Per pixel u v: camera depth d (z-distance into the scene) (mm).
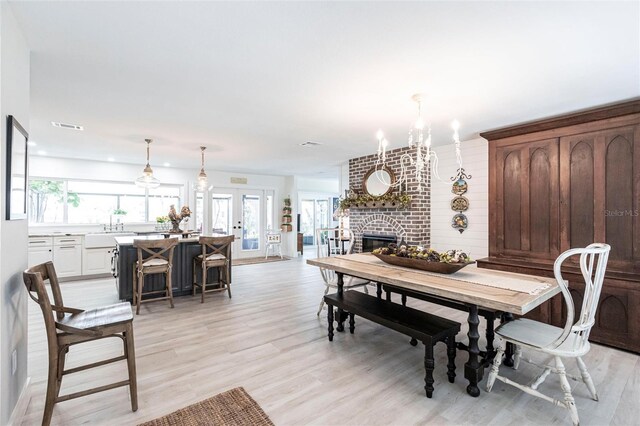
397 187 5062
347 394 2090
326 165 6918
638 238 2861
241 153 5480
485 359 2275
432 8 1597
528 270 3332
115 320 1927
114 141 4539
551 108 3115
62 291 4719
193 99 2885
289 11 1625
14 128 1660
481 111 3213
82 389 2131
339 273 3084
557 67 2254
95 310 2141
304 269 6777
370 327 3355
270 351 2732
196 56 2109
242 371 2383
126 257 4137
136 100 2914
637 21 1692
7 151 1601
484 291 1997
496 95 2787
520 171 3658
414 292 2895
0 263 1507
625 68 2266
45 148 5035
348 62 2189
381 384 2217
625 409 1944
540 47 1979
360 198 5504
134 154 5551
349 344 2895
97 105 3039
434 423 1808
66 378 2268
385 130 3922
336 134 4141
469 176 4473
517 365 2412
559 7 1582
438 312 3801
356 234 5844
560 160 3340
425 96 2809
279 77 2432
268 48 2006
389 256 2924
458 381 2268
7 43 1590
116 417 1835
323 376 2320
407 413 1896
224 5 1575
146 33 1839
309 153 5480
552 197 3396
